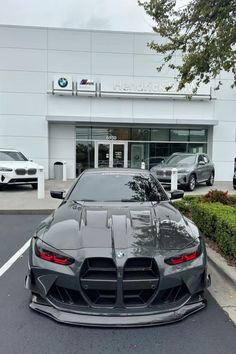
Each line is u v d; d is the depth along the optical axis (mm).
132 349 2895
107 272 3119
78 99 18422
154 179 5406
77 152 19562
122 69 18516
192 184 14375
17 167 13383
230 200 7668
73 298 3207
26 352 2854
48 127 18594
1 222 8305
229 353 2873
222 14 6527
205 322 3373
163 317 3117
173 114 18953
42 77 18109
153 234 3496
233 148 19547
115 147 19766
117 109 18656
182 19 7121
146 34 18516
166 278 3152
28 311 3553
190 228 3906
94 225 3635
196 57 7227
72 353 2844
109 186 4992
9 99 18000
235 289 4203
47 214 9430
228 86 19109
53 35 18047
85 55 18281
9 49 17828
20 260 5293
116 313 3074
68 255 3219
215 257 5156
